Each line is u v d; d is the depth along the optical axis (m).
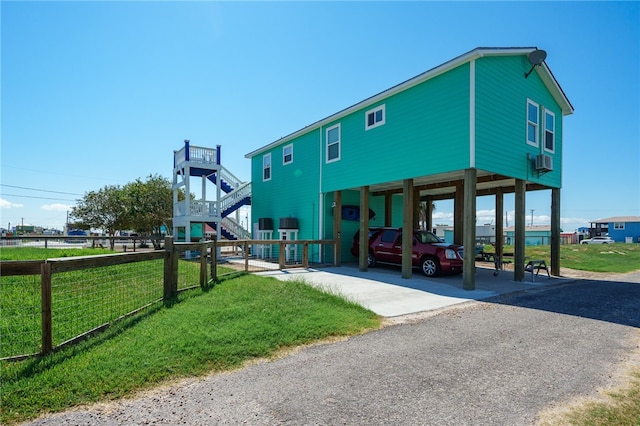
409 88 11.06
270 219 18.36
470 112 9.23
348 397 3.24
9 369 3.52
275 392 3.33
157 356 3.92
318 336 4.96
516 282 10.56
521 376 3.73
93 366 3.64
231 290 7.29
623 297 8.19
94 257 4.71
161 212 27.02
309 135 16.06
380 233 13.68
